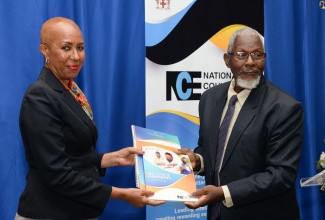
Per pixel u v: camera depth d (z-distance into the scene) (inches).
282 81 124.4
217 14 113.6
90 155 73.2
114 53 104.3
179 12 109.0
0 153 94.2
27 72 95.7
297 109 76.5
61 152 67.1
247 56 77.7
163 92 108.4
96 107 103.1
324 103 131.5
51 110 67.1
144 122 109.3
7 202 95.1
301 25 126.8
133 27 106.6
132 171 109.0
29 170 71.2
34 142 66.3
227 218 78.2
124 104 107.0
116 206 108.7
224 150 80.0
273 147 75.6
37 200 68.6
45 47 70.4
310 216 129.0
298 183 127.3
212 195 74.5
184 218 112.3
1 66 93.2
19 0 94.5
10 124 94.7
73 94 72.4
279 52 123.6
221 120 83.0
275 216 78.4
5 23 93.4
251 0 117.6
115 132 106.6
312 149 125.4
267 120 76.5
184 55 110.3
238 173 77.4
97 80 102.8
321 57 130.9
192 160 85.7
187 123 111.7
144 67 108.3
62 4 98.3
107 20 104.1
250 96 79.3
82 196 68.8
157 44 107.0
